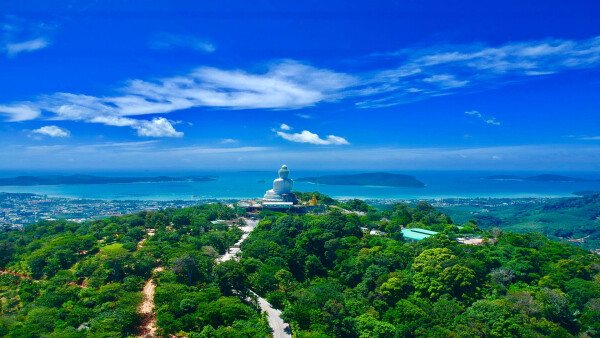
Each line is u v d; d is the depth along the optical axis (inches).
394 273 4940.9
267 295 4662.9
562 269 5103.3
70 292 4503.0
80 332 3543.3
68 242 6038.4
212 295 4222.4
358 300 4640.8
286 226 7204.7
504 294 4630.9
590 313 4094.5
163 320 3727.9
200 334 3587.6
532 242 6225.4
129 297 4151.1
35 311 3909.9
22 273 5516.7
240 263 5113.2
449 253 5270.7
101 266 5260.8
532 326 3895.2
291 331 4020.7
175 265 4813.0
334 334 3959.2
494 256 5536.4
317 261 5762.8
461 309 4222.4
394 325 4094.5
